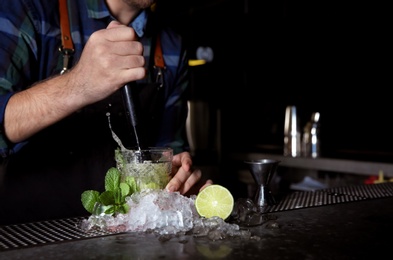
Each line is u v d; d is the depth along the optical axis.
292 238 0.95
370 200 1.39
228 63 4.43
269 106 4.32
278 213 1.20
